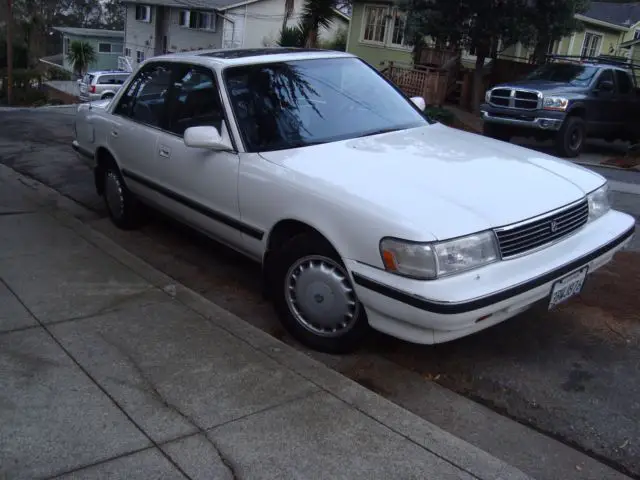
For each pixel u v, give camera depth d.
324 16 23.98
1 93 41.25
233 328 4.11
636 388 3.82
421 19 17.92
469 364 4.07
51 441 2.96
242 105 4.69
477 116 19.22
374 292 3.58
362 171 4.03
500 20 17.44
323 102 4.93
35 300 4.42
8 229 5.87
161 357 3.74
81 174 8.54
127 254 5.32
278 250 4.30
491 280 3.50
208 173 4.72
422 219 3.50
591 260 4.05
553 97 13.13
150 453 2.92
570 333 4.46
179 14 39.59
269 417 3.21
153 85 5.72
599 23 26.27
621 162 12.98
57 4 77.75
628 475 3.11
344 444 3.04
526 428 3.47
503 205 3.74
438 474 2.86
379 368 4.00
